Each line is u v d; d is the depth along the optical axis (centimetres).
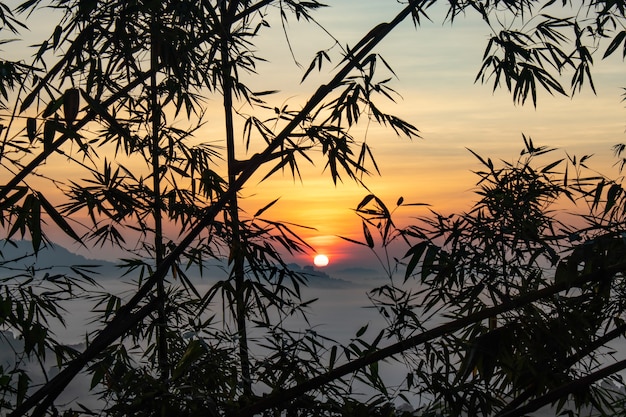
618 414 302
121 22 279
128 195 299
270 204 280
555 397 270
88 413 280
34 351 262
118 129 256
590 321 310
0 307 250
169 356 309
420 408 276
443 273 270
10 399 279
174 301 307
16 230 232
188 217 312
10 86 305
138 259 311
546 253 262
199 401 272
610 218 262
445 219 273
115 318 277
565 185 277
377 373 266
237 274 291
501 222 272
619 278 295
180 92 349
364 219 258
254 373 281
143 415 266
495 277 268
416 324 262
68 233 233
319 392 266
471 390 275
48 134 232
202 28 314
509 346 279
